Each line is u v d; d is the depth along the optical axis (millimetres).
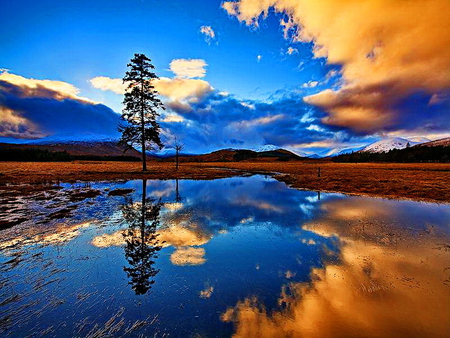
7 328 3924
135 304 4668
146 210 12891
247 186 24859
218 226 10234
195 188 22578
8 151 100500
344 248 7852
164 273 5973
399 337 3863
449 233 9445
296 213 12734
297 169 58312
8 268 6047
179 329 4000
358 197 17938
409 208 14086
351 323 4203
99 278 5652
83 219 10680
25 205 13062
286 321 4234
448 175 34688
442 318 4352
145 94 33719
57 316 4262
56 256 6832
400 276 5949
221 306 4656
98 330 3932
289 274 6031
